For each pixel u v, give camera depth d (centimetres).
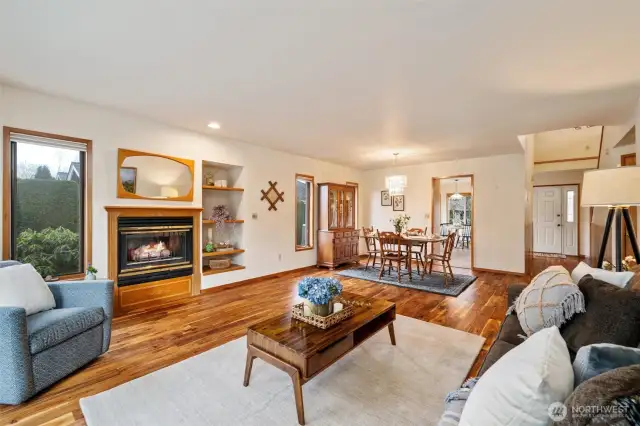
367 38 200
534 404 75
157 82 269
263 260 521
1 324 179
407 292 438
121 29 190
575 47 209
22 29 189
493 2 164
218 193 502
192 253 417
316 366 178
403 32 193
